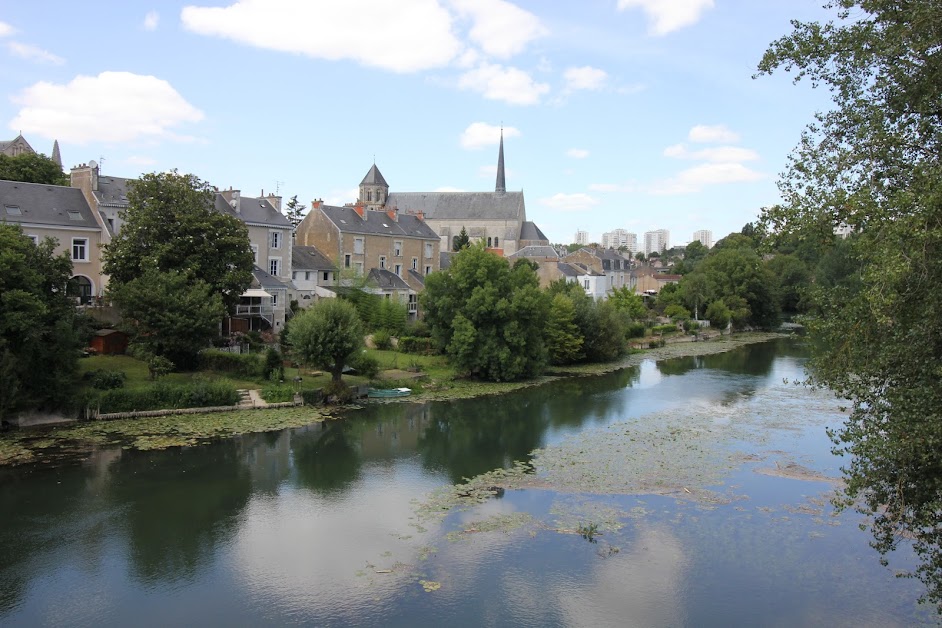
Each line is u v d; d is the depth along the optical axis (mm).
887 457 11891
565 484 27109
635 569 19750
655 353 71625
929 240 10953
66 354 32812
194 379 39469
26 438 30766
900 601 18188
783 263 110875
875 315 11789
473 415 39438
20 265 31266
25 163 56531
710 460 30469
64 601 17578
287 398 39125
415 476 27875
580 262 109812
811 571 19812
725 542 21672
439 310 52531
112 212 48656
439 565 19797
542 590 18453
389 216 78812
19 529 21734
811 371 15992
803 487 26938
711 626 16875
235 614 17062
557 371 58094
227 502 24391
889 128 12914
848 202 12133
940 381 11516
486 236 124750
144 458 28891
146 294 37375
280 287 55875
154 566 19484
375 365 46656
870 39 13000
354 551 20641
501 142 135000
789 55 14180
